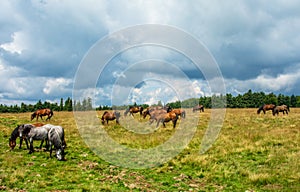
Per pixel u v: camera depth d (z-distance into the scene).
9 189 8.45
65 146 13.98
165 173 10.79
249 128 19.92
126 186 9.07
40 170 10.56
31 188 8.62
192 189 8.91
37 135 13.30
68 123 24.09
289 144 13.76
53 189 8.59
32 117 26.83
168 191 8.77
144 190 8.76
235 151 13.05
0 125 21.80
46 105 85.94
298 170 9.88
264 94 88.75
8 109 86.81
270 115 30.98
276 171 10.08
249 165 11.15
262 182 9.21
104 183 9.30
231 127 20.53
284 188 8.57
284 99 93.75
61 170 10.72
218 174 10.35
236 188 8.97
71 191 8.40
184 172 10.85
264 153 12.59
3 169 10.44
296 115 29.98
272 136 15.73
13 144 13.82
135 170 11.19
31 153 13.15
